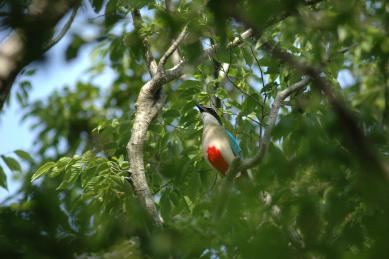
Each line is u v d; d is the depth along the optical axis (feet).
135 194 33.40
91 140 55.83
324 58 35.14
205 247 22.48
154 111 36.22
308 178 25.58
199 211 31.07
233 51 35.88
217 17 19.98
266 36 32.42
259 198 23.70
